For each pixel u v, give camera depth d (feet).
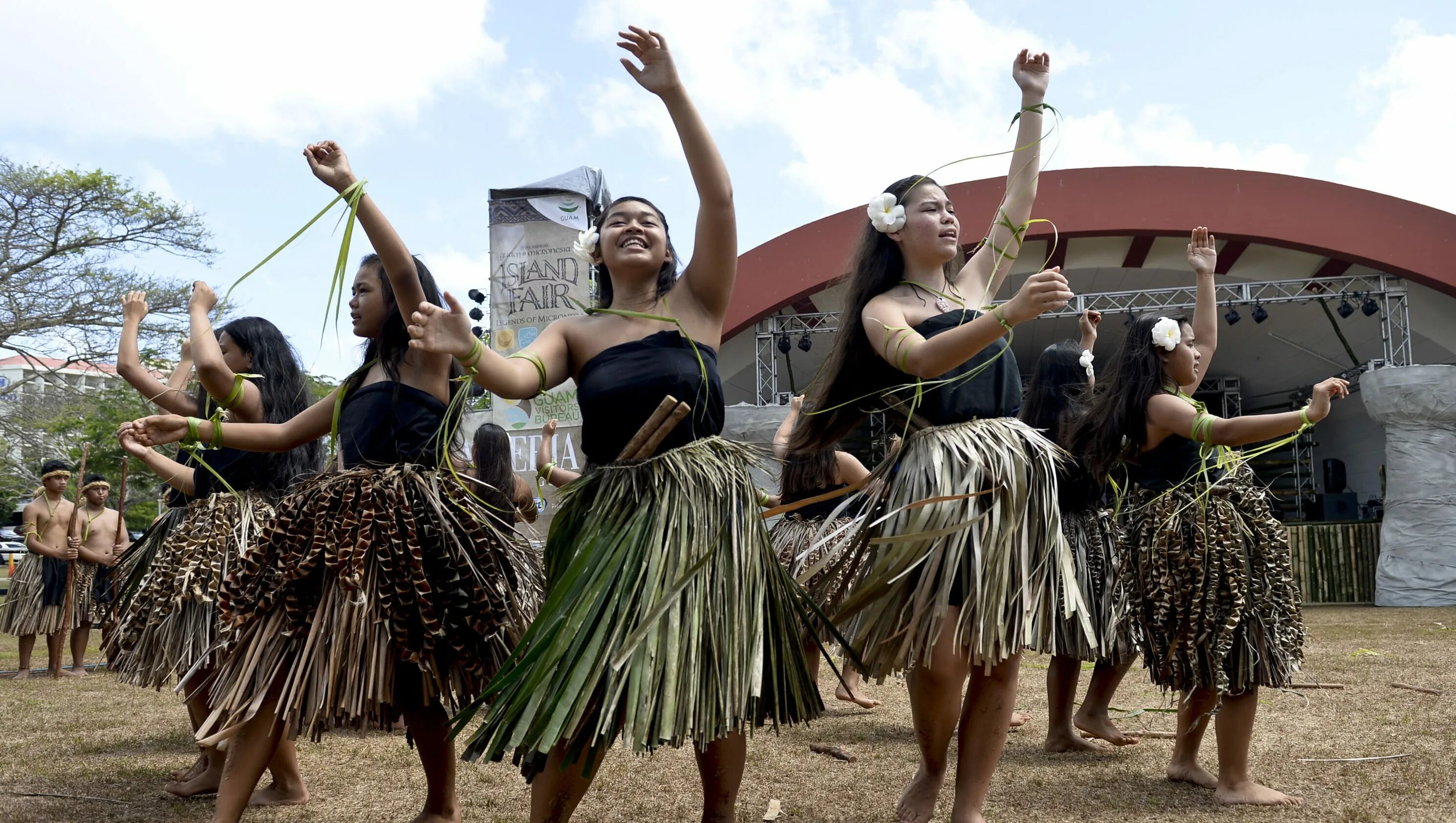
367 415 7.67
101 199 59.16
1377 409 41.06
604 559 6.37
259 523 9.53
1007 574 7.30
